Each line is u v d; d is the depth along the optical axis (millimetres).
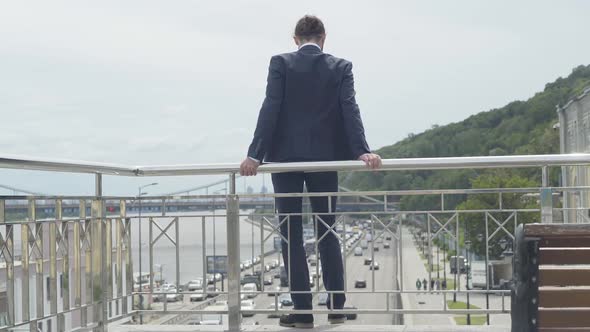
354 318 4312
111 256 4152
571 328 2615
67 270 3723
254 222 4152
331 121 4270
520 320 2602
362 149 4117
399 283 4016
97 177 4016
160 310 4262
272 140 4293
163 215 4246
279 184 4266
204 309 4180
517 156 3842
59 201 3658
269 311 4125
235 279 4109
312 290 4148
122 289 4262
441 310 3961
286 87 4246
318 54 4297
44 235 3529
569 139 37750
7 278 3230
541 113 65812
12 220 3283
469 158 3855
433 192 3986
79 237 3855
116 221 4223
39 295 3467
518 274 2609
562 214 3879
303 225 4160
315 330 4074
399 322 4391
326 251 4176
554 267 2629
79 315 3846
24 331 3352
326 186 4250
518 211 3926
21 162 3203
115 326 4273
